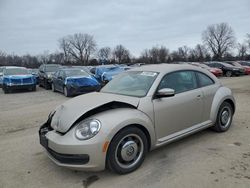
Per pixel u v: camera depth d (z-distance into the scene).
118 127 3.71
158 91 4.36
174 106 4.51
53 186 3.71
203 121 5.20
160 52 94.56
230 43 95.44
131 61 94.62
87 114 3.89
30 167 4.34
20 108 10.25
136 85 4.64
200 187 3.49
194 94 4.92
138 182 3.70
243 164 4.12
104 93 4.73
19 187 3.72
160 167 4.11
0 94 15.79
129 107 4.10
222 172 3.87
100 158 3.61
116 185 3.65
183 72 4.98
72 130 3.74
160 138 4.38
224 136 5.42
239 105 8.77
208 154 4.54
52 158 3.92
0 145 5.50
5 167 4.38
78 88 12.76
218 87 5.57
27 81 16.25
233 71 26.36
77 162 3.62
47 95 14.28
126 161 3.92
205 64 28.19
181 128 4.72
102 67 17.81
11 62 72.31
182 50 94.50
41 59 79.75
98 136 3.59
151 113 4.19
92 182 3.77
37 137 5.96
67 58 101.12
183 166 4.12
